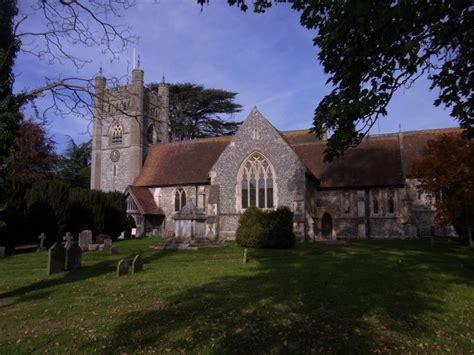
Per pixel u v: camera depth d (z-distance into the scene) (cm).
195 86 5338
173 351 648
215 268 1527
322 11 800
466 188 2138
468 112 827
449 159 2223
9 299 1059
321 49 791
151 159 4338
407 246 2381
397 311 855
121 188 4359
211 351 643
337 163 3600
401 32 692
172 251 2197
